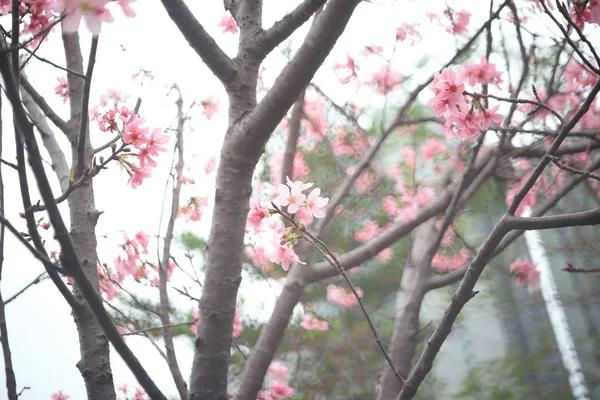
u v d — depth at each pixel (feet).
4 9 6.18
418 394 23.99
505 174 14.80
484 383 19.84
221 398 6.72
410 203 16.69
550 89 11.55
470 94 7.78
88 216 7.83
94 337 7.16
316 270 10.55
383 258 22.40
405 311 10.61
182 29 7.27
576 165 15.71
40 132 8.59
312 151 19.03
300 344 20.72
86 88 5.89
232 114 7.54
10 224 4.65
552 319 22.38
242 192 7.28
